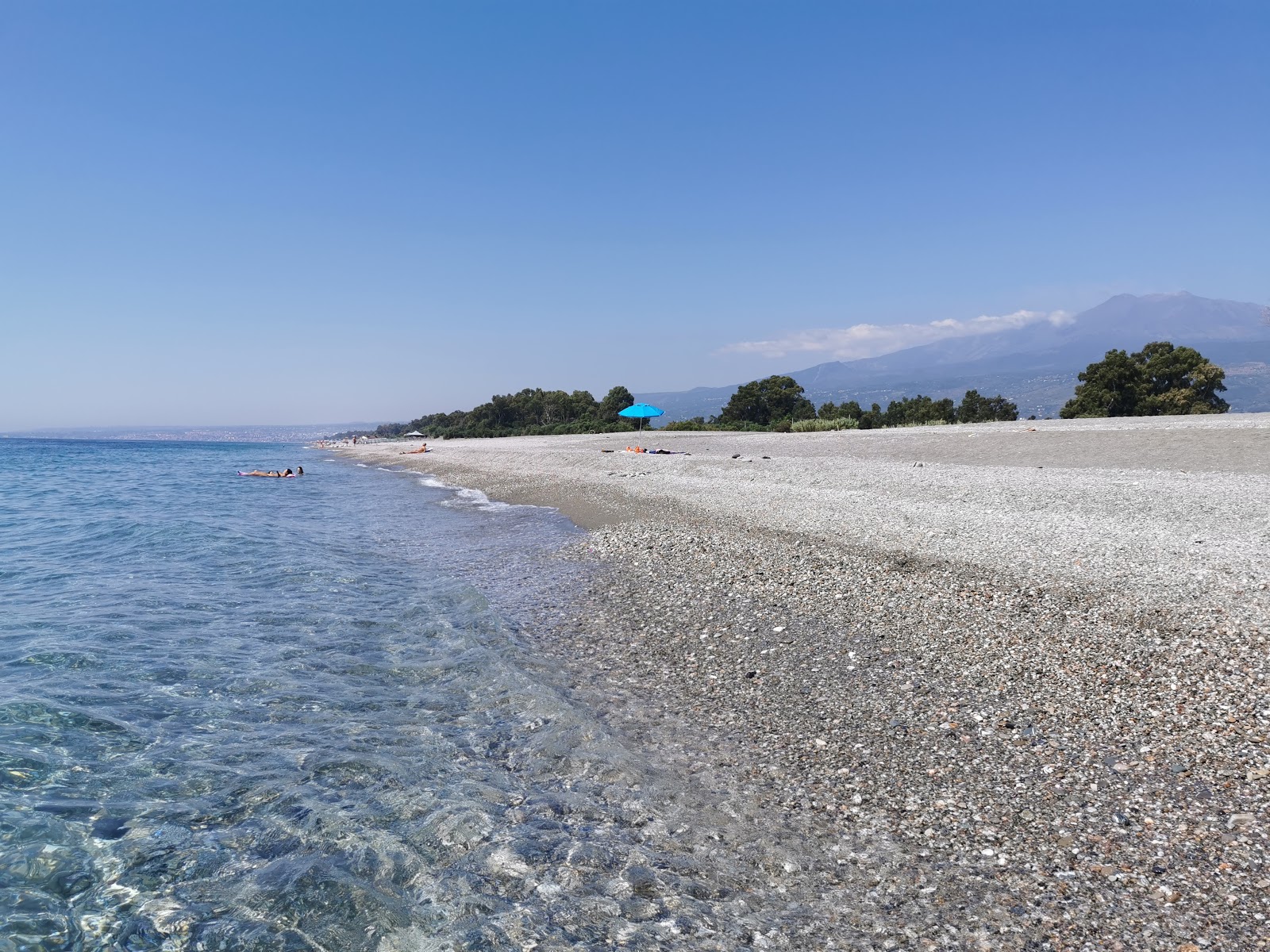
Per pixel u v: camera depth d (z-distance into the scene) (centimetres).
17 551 1827
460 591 1394
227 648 1038
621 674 959
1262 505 1560
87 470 5397
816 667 940
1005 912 473
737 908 488
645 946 450
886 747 716
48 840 562
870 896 498
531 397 11262
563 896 501
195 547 1873
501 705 842
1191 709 729
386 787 652
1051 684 824
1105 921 458
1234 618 942
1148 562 1219
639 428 7950
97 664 961
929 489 2114
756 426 6444
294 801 625
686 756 720
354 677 933
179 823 592
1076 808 585
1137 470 2211
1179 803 579
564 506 2573
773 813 609
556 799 632
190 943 455
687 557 1574
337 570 1586
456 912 485
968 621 1048
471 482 3806
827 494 2172
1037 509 1731
